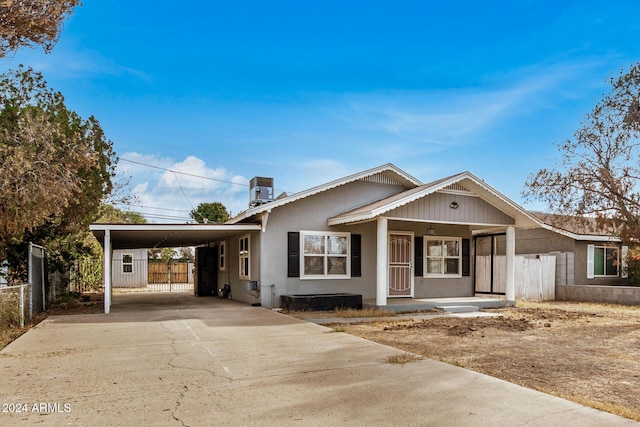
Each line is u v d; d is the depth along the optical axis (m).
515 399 4.64
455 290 16.30
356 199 14.78
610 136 12.20
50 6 8.63
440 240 16.27
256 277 13.64
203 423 3.90
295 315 11.68
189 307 13.45
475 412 4.23
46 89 13.18
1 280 13.48
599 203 12.41
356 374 5.58
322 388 4.97
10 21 8.38
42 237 14.12
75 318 10.84
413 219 13.09
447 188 13.73
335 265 14.23
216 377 5.41
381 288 12.82
